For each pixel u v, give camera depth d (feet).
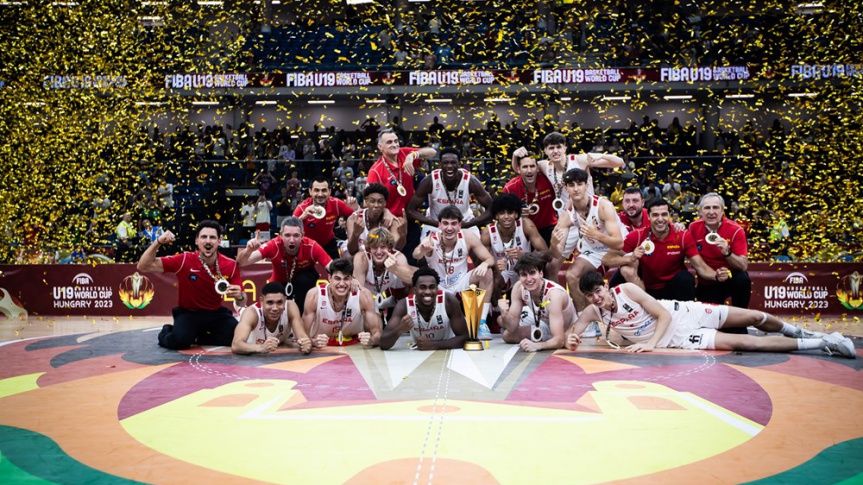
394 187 28.30
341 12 75.66
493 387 15.01
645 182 57.77
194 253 22.91
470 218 28.81
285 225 24.07
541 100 67.72
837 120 53.57
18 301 39.91
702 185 56.65
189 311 22.97
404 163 27.73
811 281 37.40
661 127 71.20
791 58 57.93
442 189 27.76
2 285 39.86
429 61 62.95
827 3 52.08
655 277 25.12
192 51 64.75
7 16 52.06
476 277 24.14
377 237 22.97
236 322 23.43
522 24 69.41
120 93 55.16
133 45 58.44
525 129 65.10
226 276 22.93
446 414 12.38
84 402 13.85
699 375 16.37
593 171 59.00
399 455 9.84
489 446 10.27
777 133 59.88
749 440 10.63
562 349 21.45
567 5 66.59
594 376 16.33
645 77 59.00
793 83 56.34
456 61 67.21
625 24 66.95
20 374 17.67
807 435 10.93
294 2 75.51
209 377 16.72
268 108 74.33
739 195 54.39
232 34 69.87
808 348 19.97
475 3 71.10
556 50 65.98
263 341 22.00
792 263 37.45
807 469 9.21
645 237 24.90
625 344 22.88
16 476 9.12
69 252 44.91
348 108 74.28
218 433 11.20
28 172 49.19
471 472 9.07
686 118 71.15
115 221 51.52
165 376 16.98
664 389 14.62
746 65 57.57
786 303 37.50
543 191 28.07
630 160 57.82
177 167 60.34
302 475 9.01
